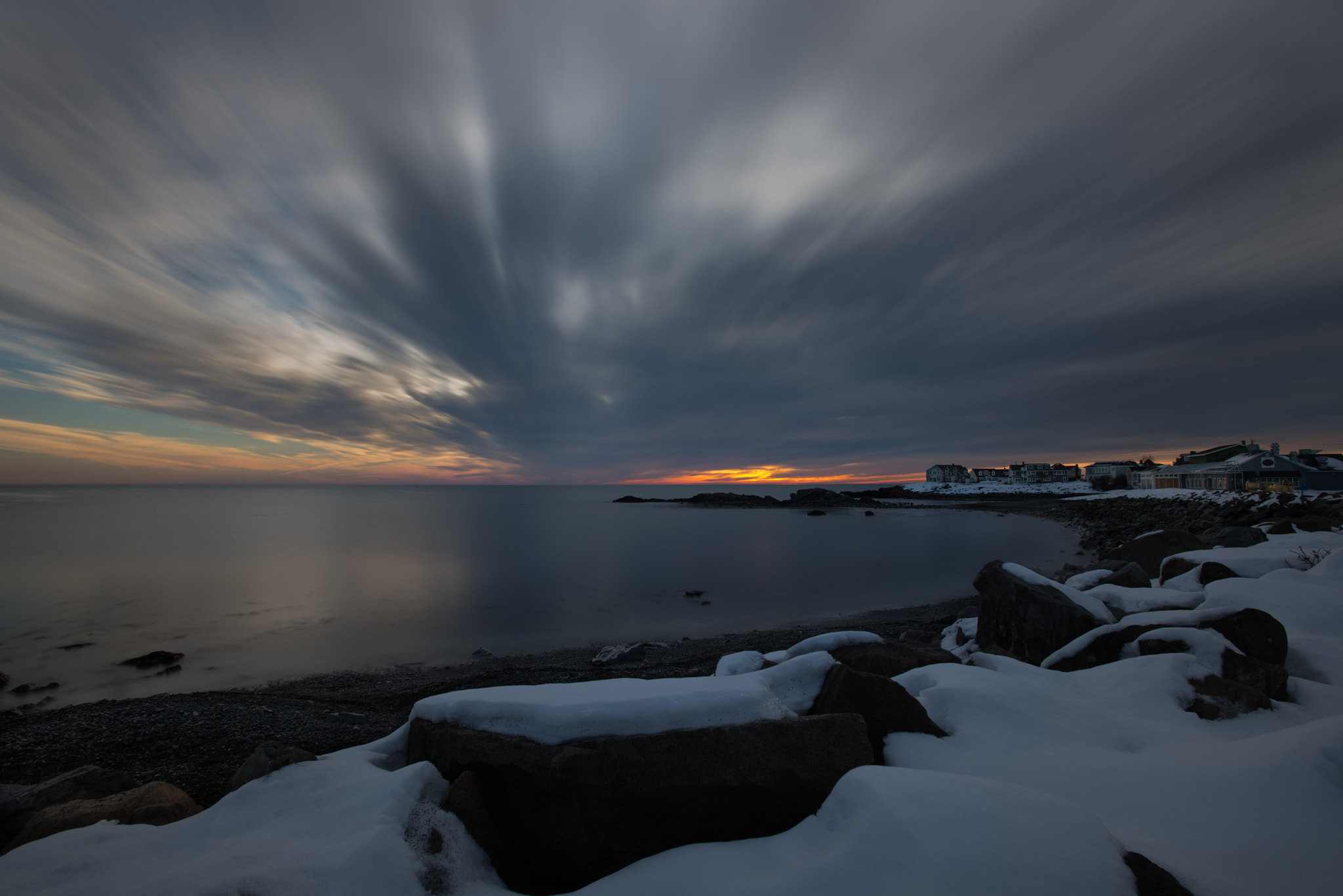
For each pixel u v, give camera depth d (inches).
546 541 1856.5
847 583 1079.0
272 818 134.8
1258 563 410.3
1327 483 2272.4
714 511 3774.6
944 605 847.7
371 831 120.9
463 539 1902.1
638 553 1546.5
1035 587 359.9
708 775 140.3
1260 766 138.7
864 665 258.5
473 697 168.4
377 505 4441.4
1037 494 5152.6
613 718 151.8
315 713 403.9
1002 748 172.6
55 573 1162.0
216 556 1424.7
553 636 721.0
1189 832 120.3
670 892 110.5
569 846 134.3
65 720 382.6
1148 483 3469.5
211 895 98.9
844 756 150.6
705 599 941.8
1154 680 222.5
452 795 141.0
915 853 101.4
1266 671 226.2
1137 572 446.0
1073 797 143.7
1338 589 313.3
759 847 123.8
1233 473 2439.7
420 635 721.0
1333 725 141.3
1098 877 91.7
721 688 166.9
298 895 101.6
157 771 301.4
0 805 171.0
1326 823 114.8
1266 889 99.3
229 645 673.6
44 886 113.3
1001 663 259.1
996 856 97.2
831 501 4630.9
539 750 144.6
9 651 648.4
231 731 360.5
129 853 123.8
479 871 127.9
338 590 1007.6
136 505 4232.3
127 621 783.7
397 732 192.4
